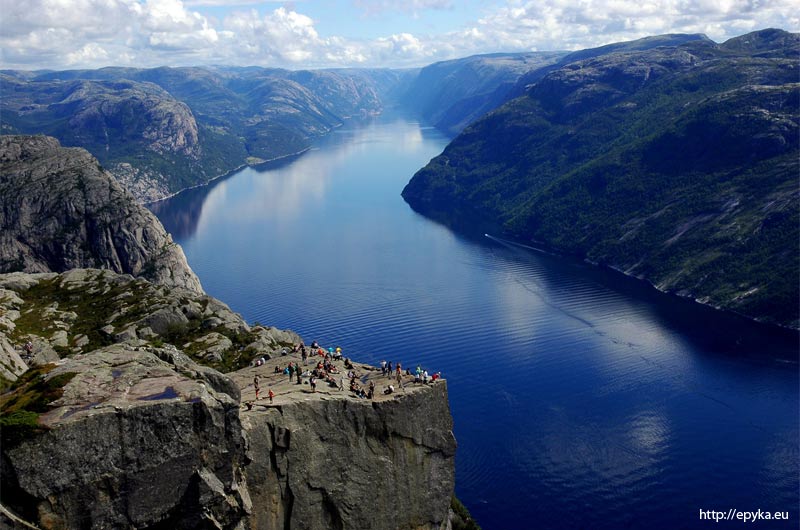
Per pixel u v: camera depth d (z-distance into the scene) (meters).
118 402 50.44
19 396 51.81
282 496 62.94
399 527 71.25
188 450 50.78
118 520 48.81
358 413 67.88
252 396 68.69
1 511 44.19
